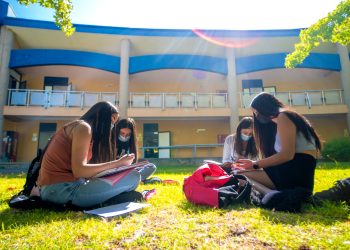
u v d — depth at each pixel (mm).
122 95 13289
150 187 3836
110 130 2615
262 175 2635
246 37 14289
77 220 1962
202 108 13828
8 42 12820
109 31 13516
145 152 15141
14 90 13117
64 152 2287
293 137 2420
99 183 2359
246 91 16109
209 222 1837
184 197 2928
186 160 12680
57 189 2273
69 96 13180
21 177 6668
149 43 14391
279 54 14570
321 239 1434
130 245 1427
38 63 12984
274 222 1802
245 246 1377
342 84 14367
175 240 1476
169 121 15609
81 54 13461
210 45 14727
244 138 3721
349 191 2299
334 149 11633
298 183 2443
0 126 12195
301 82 16109
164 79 15805
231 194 2400
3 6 12766
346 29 6641
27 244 1466
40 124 14734
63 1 5254
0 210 2383
